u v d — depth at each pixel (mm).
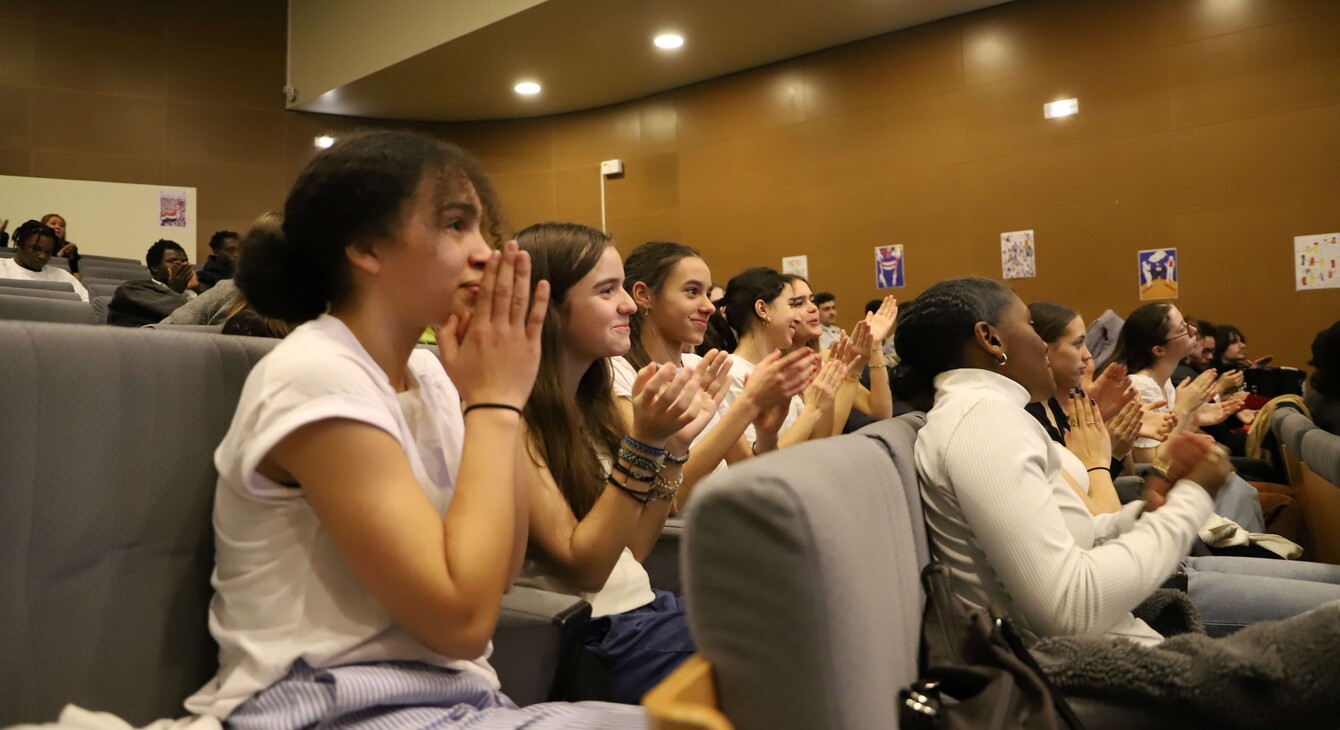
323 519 890
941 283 1645
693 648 1428
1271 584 1880
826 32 7238
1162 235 6176
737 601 729
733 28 7117
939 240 7031
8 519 850
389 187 966
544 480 1466
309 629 925
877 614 853
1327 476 2215
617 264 1699
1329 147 5656
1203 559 2203
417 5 7578
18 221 8008
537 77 8195
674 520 1938
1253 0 5887
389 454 896
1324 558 2771
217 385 1060
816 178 7660
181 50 8703
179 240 8547
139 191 8438
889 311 3547
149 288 4629
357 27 8195
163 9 8656
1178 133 6129
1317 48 5691
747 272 3115
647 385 1369
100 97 8406
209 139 8773
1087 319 6430
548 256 1656
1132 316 3781
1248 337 5887
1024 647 1067
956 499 1353
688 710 663
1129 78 6293
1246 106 5906
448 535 922
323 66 8578
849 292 7484
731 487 732
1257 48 5875
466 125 9477
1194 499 1353
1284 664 978
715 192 8273
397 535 877
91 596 912
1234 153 5945
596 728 987
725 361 1769
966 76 6918
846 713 721
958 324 1585
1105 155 6379
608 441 1749
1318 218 5684
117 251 8344
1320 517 2746
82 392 917
